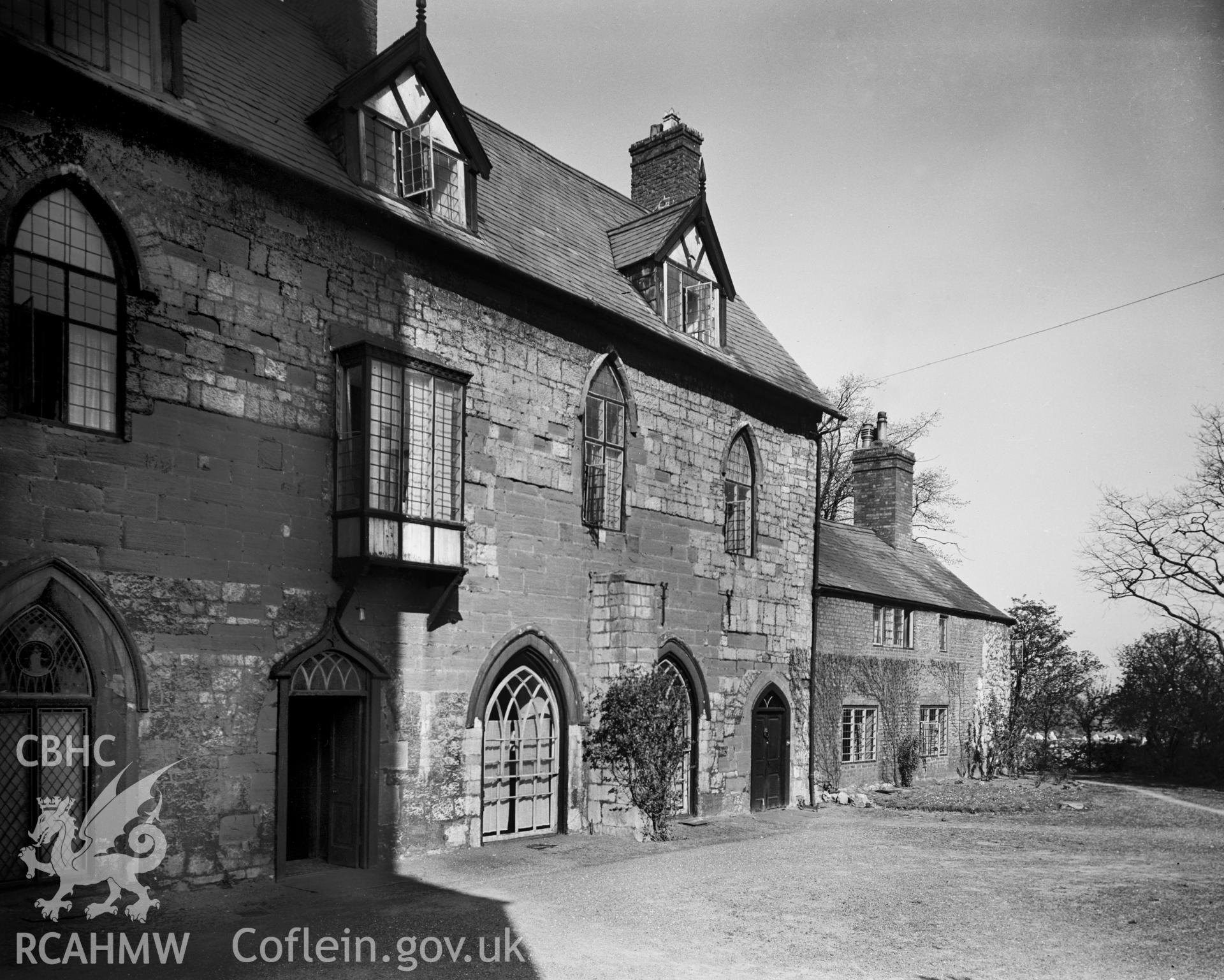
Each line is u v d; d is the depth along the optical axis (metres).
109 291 9.77
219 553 10.27
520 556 13.81
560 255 15.88
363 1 15.50
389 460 11.59
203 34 12.53
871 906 9.98
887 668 23.69
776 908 9.84
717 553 17.75
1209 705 31.92
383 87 12.67
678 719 14.86
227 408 10.49
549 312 14.62
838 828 16.48
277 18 14.76
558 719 14.51
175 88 10.64
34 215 9.26
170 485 9.91
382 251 12.34
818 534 20.73
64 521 9.05
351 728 11.76
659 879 11.27
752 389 18.78
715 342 18.28
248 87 12.16
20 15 9.29
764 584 18.92
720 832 15.49
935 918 9.52
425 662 12.37
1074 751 37.47
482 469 13.34
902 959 8.03
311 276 11.48
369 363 11.40
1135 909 9.99
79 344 9.48
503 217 15.30
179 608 9.88
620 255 17.62
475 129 17.17
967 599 28.89
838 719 21.39
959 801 20.80
